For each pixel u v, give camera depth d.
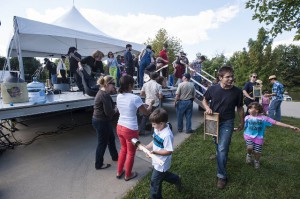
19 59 6.09
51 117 7.48
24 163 3.77
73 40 11.31
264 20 5.65
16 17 5.95
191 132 5.61
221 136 2.91
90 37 8.41
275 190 2.80
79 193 2.83
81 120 7.05
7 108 3.56
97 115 3.24
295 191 2.77
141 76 7.83
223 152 2.86
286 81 53.03
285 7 5.21
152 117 2.28
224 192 2.76
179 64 8.61
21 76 6.12
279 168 3.44
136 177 3.24
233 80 2.85
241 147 4.38
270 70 33.97
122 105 2.90
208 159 3.76
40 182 3.12
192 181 3.01
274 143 4.67
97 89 5.37
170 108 9.82
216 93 2.94
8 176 3.30
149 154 2.23
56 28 7.08
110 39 9.37
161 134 2.31
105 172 3.41
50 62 9.09
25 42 10.55
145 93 5.13
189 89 5.46
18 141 4.91
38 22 6.51
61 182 3.12
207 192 2.75
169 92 8.16
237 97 2.89
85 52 14.48
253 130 3.39
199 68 8.70
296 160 3.76
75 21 10.27
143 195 2.71
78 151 4.34
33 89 4.61
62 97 5.30
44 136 5.36
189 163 3.58
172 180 2.57
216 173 3.25
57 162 3.81
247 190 2.81
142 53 7.76
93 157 4.03
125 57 7.54
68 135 5.45
